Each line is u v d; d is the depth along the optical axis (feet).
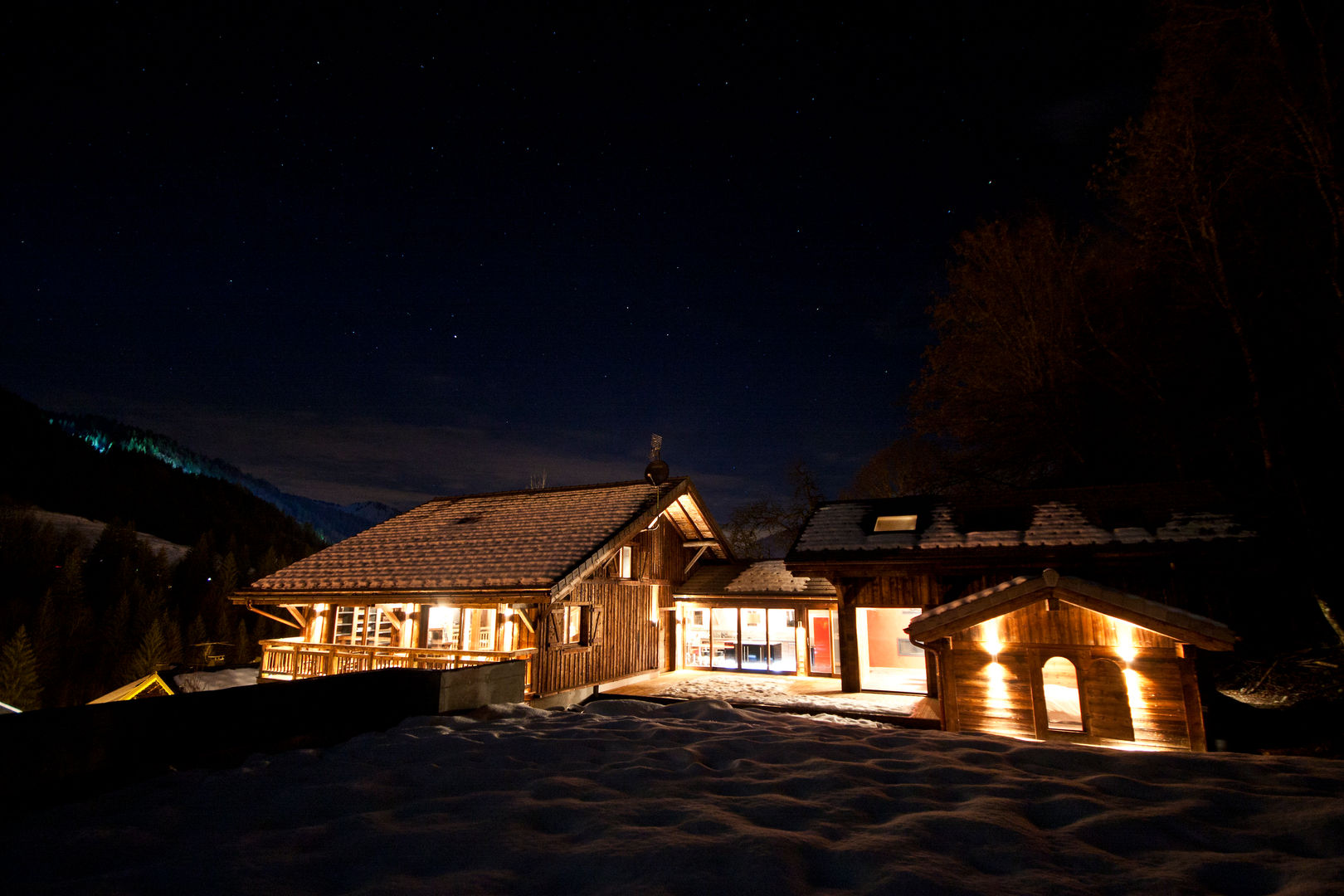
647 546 61.36
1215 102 43.24
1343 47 38.47
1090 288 60.85
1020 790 13.05
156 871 9.94
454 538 58.85
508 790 13.79
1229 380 49.21
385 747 17.58
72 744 14.08
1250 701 38.42
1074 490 50.31
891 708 41.32
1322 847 10.05
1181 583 41.37
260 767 15.98
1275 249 44.01
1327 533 40.57
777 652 63.52
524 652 45.11
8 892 9.52
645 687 53.31
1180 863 9.71
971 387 68.13
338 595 52.44
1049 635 32.12
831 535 52.75
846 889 9.18
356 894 9.18
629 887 9.02
